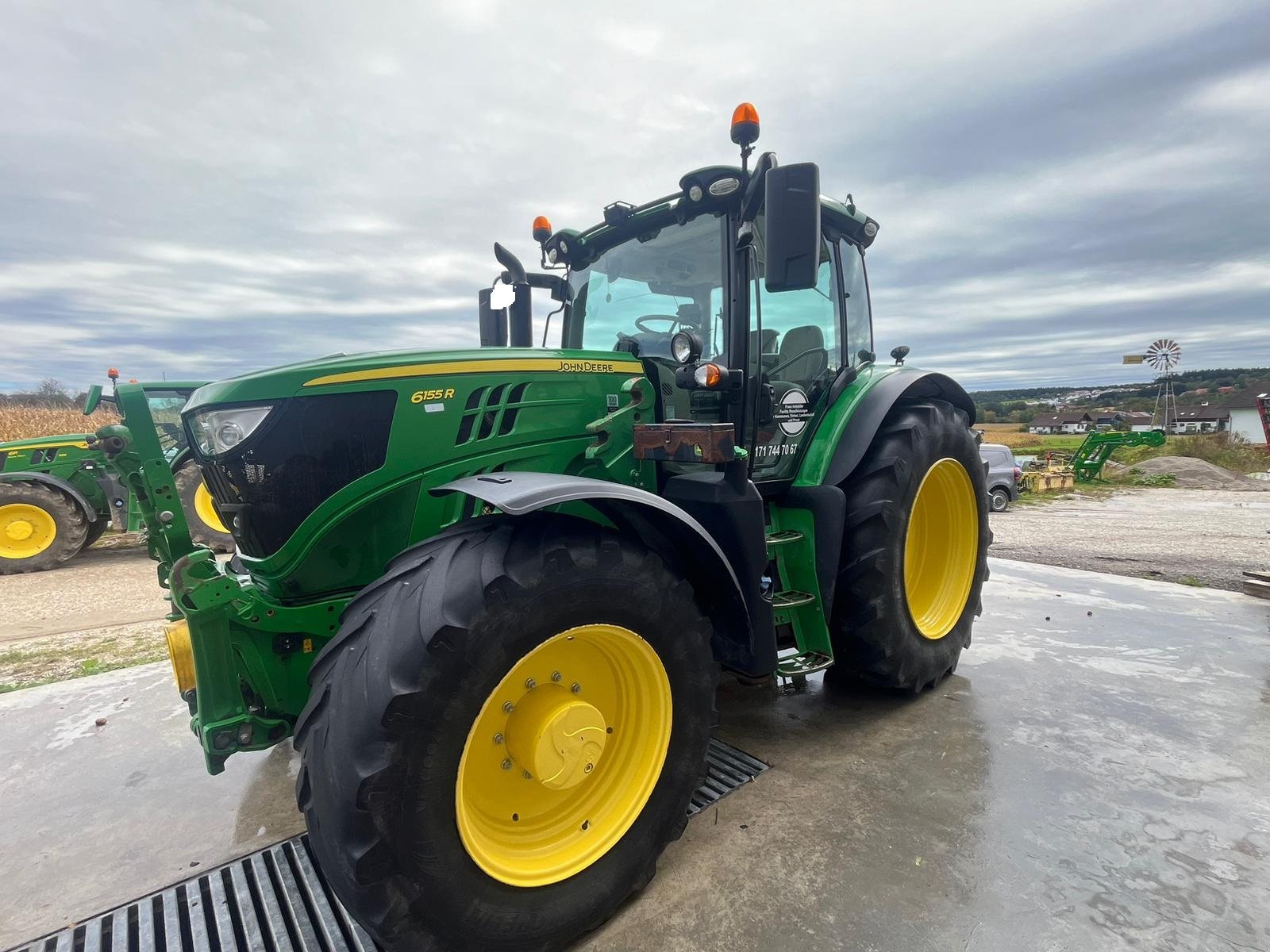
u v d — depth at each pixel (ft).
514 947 5.53
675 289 9.70
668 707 6.50
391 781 4.93
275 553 6.82
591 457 8.02
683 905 6.26
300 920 6.14
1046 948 5.58
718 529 7.91
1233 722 9.39
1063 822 7.24
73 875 6.89
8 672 12.98
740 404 8.78
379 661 5.16
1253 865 6.51
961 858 6.71
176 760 9.18
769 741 9.23
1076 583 17.07
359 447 6.84
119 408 6.62
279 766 9.04
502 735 6.01
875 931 5.83
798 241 7.22
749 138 7.99
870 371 11.37
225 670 6.45
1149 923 5.81
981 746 8.91
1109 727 9.34
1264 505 41.27
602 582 5.88
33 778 8.75
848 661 9.98
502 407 7.54
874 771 8.38
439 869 5.17
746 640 7.54
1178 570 19.67
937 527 11.70
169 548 6.43
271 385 6.61
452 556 5.66
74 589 20.65
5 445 23.85
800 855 6.86
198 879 6.76
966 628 11.28
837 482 9.58
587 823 6.24
